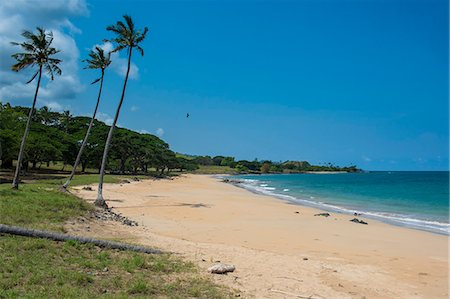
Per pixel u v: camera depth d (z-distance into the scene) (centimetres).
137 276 885
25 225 1231
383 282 1041
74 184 3862
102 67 3061
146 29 2623
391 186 7344
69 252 1012
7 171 5494
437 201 4109
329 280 1006
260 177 13962
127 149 7788
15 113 5488
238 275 973
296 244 1591
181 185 6100
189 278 909
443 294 962
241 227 2009
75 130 8112
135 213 2305
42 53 2602
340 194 5188
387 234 1964
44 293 722
